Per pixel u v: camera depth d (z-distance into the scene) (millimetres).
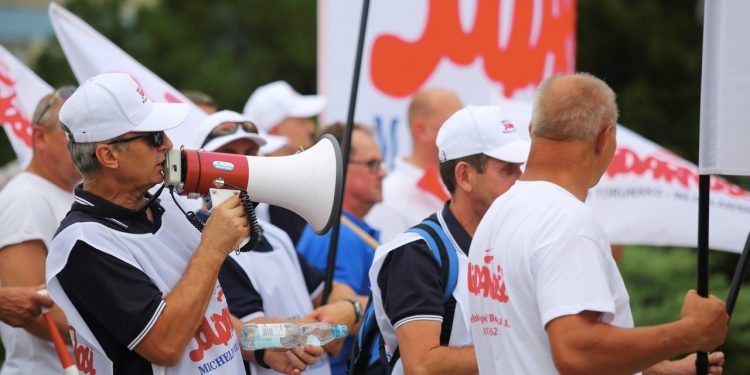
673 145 24250
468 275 6047
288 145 13602
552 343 5207
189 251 6461
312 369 8023
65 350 6461
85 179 6281
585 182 5656
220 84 24766
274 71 26438
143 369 6168
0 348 13312
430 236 6887
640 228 9805
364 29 8164
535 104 5711
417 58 11648
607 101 5617
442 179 7188
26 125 9062
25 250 7965
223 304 6504
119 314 5980
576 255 5250
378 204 10547
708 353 6617
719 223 9758
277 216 10242
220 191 6234
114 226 6148
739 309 14508
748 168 5816
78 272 6012
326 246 9250
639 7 25078
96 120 6109
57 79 23141
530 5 12047
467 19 11781
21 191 8109
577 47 25344
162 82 9188
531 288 5410
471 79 11805
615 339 5117
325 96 11641
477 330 5941
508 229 5602
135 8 26828
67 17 8961
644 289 15422
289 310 7836
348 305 7871
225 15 26844
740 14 5789
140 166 6188
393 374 7000
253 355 7406
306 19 26984
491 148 6926
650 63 25094
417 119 10633
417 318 6602
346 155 8102
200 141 8516
